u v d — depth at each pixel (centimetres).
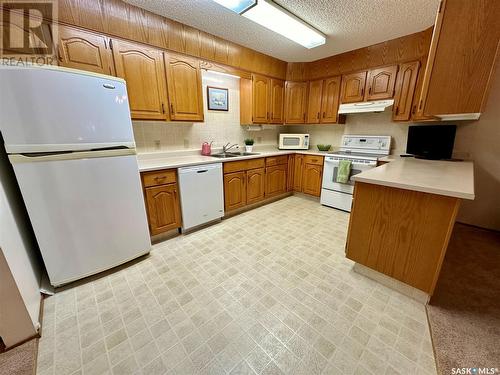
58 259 156
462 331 128
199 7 198
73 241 160
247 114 333
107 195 170
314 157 348
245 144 349
